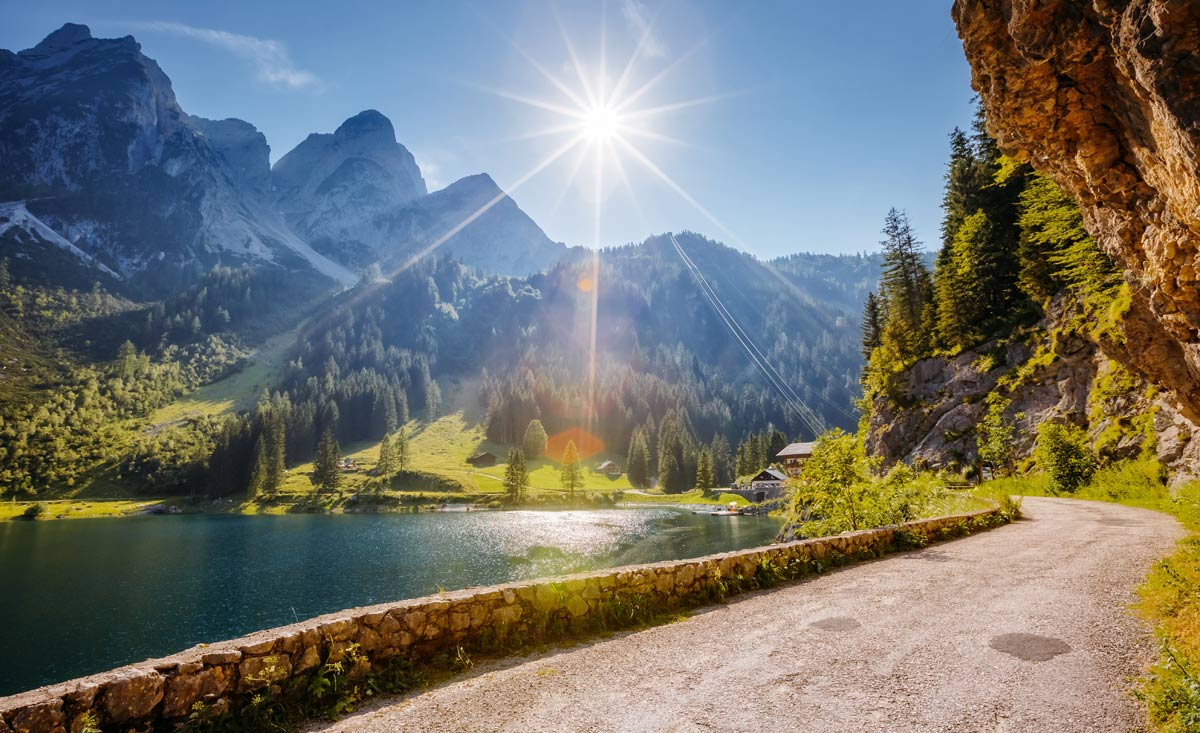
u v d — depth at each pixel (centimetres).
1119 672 698
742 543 5816
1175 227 976
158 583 4550
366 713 634
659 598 1056
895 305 7219
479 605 848
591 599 964
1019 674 696
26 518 11969
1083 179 1168
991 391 4884
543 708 631
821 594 1156
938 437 5184
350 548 6300
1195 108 656
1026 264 4775
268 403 19525
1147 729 549
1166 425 3056
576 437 19562
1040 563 1419
